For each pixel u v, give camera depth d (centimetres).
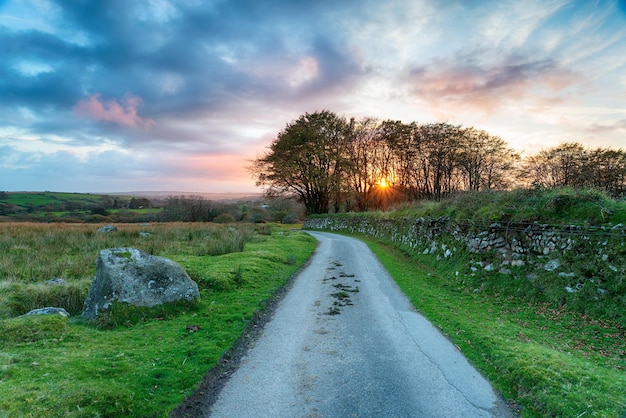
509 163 3959
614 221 947
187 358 659
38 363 563
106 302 842
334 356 695
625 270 855
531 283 1053
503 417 491
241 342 768
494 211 1325
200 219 4959
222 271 1292
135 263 918
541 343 735
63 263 1327
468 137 4078
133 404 489
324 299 1113
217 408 516
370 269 1616
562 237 1046
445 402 529
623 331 764
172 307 926
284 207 6800
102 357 627
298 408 515
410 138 4553
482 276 1231
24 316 750
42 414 418
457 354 702
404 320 909
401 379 599
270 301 1087
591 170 2892
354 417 491
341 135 4972
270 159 4841
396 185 5184
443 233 1702
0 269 1186
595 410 467
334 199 5394
